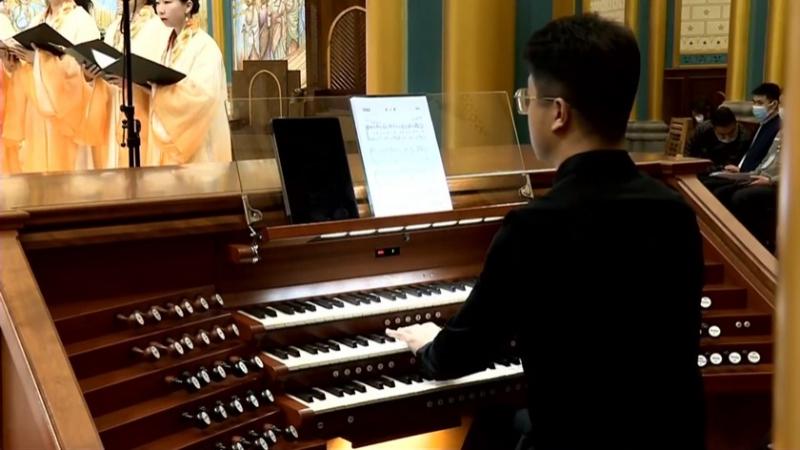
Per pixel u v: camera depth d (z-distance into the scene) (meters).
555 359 1.82
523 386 2.90
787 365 0.50
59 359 1.92
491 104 3.44
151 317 2.43
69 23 7.36
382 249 3.03
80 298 2.36
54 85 6.54
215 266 2.67
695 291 1.86
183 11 6.52
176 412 2.32
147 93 6.27
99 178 3.07
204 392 2.42
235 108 2.86
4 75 6.68
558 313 1.79
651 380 1.80
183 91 6.25
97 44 6.01
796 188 0.49
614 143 1.86
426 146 3.14
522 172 3.39
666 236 1.81
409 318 2.88
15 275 2.04
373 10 5.63
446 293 2.97
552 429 1.84
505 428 2.76
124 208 2.39
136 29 6.70
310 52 11.53
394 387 2.68
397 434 2.68
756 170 6.16
